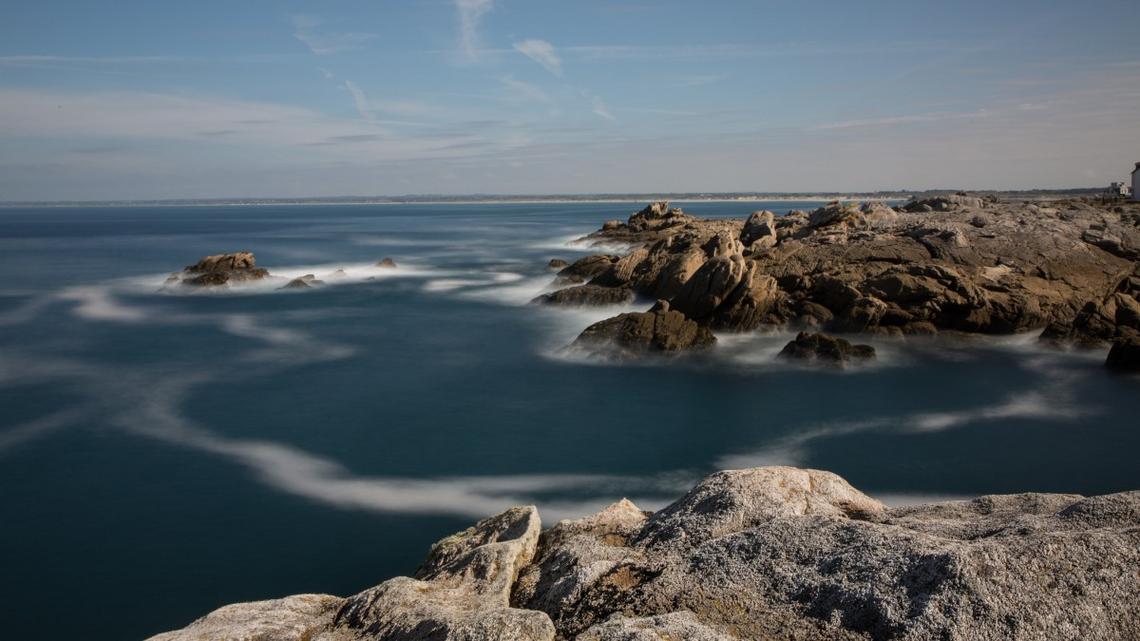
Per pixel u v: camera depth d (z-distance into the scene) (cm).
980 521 938
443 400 3512
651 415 3253
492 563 1013
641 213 11000
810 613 790
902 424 3123
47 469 2711
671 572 891
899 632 734
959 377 3766
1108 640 706
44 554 2102
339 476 2634
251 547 2128
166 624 1792
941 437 2975
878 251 5088
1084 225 5666
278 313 5869
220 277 6981
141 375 4041
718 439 2967
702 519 1016
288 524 2267
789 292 4853
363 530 2228
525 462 2745
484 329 5112
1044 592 745
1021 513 973
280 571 2005
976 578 762
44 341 4900
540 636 788
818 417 3212
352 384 3809
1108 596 736
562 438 2994
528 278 7706
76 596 1898
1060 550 781
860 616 770
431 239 14000
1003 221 5741
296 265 9150
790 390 3575
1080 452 2822
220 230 18688
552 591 915
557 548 1065
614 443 2931
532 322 5266
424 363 4209
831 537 895
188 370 4141
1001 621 725
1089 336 4250
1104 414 3228
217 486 2553
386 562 2047
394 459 2784
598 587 893
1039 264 4862
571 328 4988
